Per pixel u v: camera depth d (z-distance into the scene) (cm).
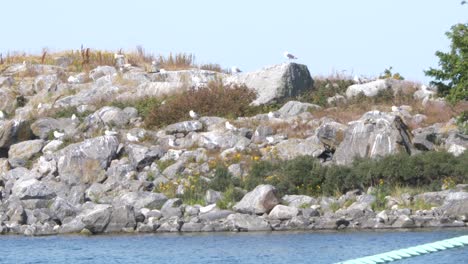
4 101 10994
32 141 9306
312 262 5675
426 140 8244
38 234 7225
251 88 10181
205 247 6316
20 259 6091
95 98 10719
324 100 9975
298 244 6300
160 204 7669
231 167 8181
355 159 7875
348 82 10612
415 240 6231
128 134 9006
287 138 8794
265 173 7950
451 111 9269
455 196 7019
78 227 7275
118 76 11238
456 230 6656
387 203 7288
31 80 11788
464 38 8394
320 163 7919
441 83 8656
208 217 7294
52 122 9788
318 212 7231
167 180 8156
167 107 9706
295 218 7100
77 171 8431
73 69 12238
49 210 7600
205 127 9288
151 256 6050
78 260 6000
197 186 7906
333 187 7662
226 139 8781
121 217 7269
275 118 9356
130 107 10012
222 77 11106
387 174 7581
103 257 6078
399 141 8069
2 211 7775
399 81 10250
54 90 11219
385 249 5966
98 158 8531
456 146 8106
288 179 7744
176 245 6444
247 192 7675
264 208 7288
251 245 6331
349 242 6294
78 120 9894
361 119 8638
